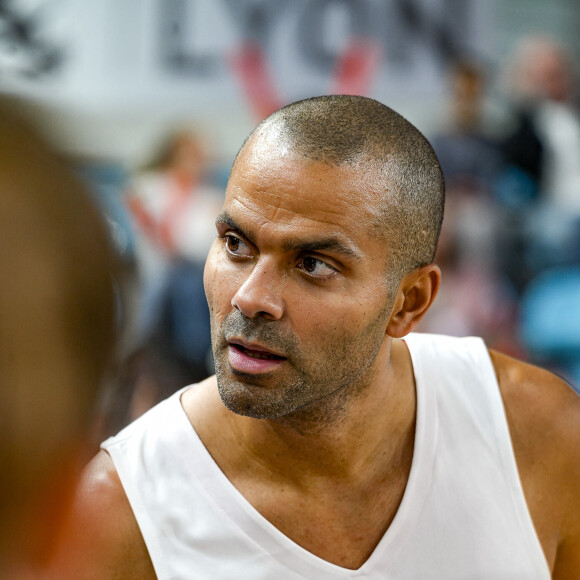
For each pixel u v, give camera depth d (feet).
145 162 23.77
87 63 25.21
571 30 29.35
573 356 23.22
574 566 7.53
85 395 1.99
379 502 6.75
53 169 1.95
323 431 6.37
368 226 5.62
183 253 21.90
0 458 1.90
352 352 5.77
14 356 1.89
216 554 6.49
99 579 6.36
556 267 24.76
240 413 5.62
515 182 25.38
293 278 5.52
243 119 25.80
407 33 25.88
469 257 24.07
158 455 6.70
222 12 25.39
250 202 5.52
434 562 6.76
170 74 25.49
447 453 6.99
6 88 2.01
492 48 26.78
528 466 7.33
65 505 2.10
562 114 26.66
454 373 7.34
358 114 5.82
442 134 25.43
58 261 1.92
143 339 18.95
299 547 6.50
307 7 25.53
